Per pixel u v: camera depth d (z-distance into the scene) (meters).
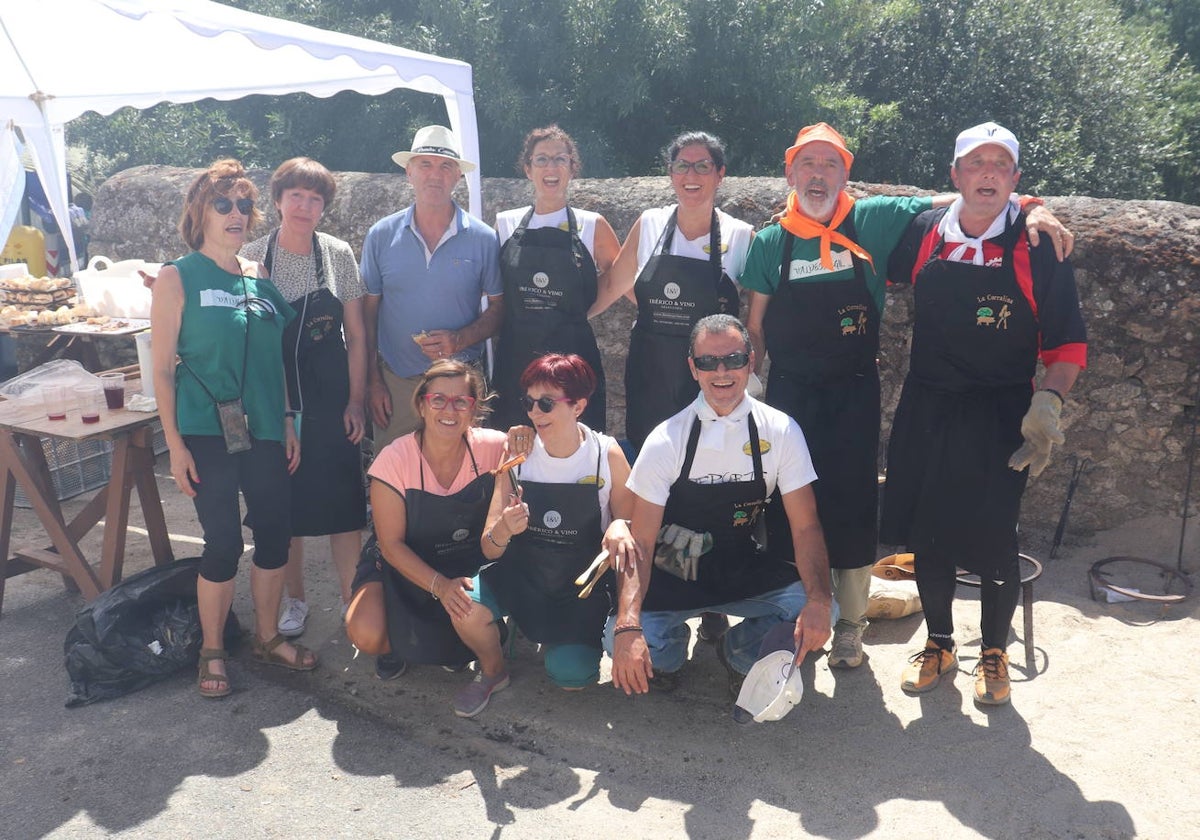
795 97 12.60
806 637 3.22
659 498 3.44
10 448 4.29
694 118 13.21
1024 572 4.43
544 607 3.62
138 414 4.34
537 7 11.57
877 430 3.77
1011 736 3.41
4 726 3.59
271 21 5.29
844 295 3.64
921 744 3.39
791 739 3.45
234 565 3.78
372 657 4.07
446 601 3.51
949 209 3.45
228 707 3.73
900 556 4.54
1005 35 15.28
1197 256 4.45
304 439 4.07
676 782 3.25
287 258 4.06
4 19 5.21
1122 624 4.10
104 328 5.47
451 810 3.15
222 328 3.65
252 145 12.51
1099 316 4.60
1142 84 16.64
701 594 3.54
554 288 4.19
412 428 4.39
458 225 4.27
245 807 3.16
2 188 6.21
